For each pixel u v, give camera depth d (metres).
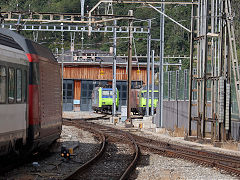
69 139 63.75
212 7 66.06
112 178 32.47
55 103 46.47
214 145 58.91
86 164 36.56
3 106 32.62
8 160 36.81
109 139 65.12
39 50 42.59
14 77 35.09
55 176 32.88
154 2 71.88
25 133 37.47
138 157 43.69
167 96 95.31
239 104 59.78
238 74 61.09
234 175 34.66
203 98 63.91
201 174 35.19
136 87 167.75
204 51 63.66
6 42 35.03
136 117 140.12
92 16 83.94
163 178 32.69
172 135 75.94
